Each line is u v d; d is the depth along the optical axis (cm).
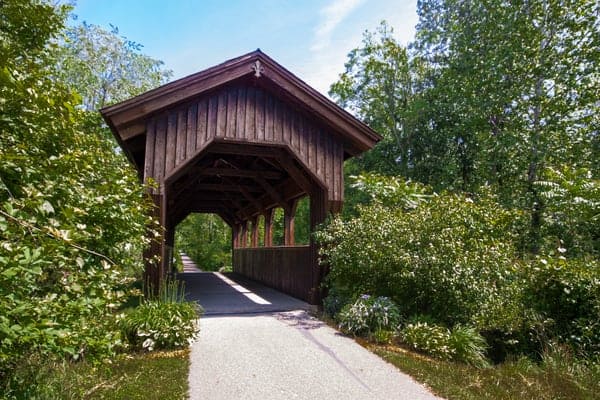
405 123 1423
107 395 294
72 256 234
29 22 433
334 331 510
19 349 191
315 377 364
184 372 354
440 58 1437
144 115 534
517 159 1091
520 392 355
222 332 487
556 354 447
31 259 175
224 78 569
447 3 1340
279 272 909
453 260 516
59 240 198
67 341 198
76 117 345
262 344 446
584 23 991
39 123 282
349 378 365
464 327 488
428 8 1488
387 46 1527
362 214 625
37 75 291
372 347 452
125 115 525
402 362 404
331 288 635
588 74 1012
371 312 504
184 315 446
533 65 1057
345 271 589
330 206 645
